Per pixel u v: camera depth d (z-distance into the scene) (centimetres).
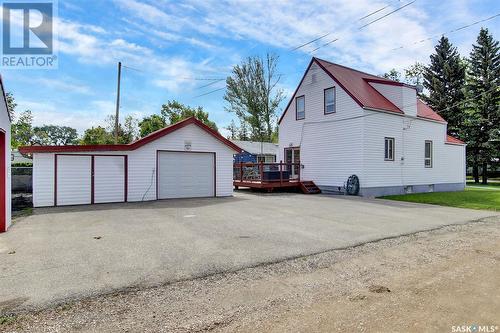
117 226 793
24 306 344
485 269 475
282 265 489
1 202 741
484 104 2698
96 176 1275
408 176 1766
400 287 404
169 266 478
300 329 297
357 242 633
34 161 1186
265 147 3291
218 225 805
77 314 327
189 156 1481
